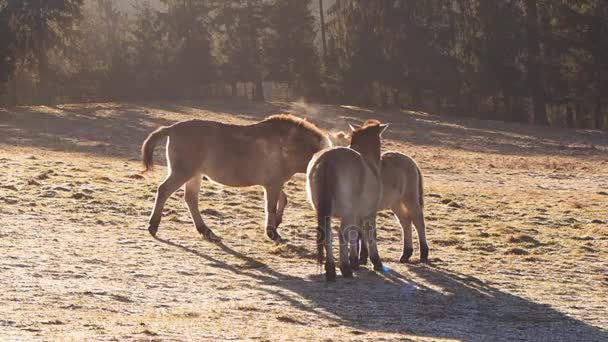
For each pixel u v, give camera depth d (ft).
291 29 272.72
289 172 57.62
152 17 282.77
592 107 251.19
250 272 47.83
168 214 66.85
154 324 32.96
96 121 183.11
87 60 262.47
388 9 258.98
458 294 44.83
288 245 56.03
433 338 33.86
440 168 129.29
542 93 251.80
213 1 272.31
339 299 41.81
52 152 123.34
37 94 248.73
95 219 62.03
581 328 38.68
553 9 244.22
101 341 28.55
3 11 219.20
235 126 57.62
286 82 277.23
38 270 43.80
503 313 41.11
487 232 67.62
